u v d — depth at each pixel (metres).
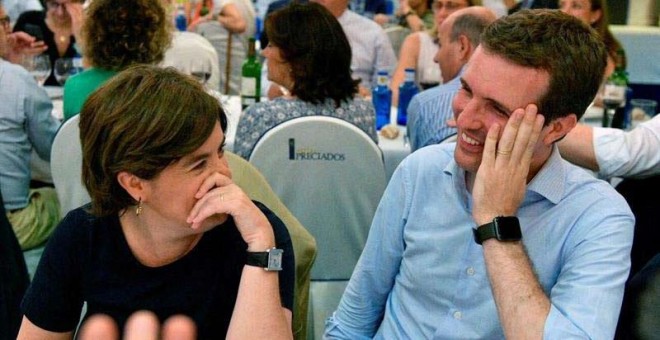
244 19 4.73
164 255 1.28
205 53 3.64
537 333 1.20
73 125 2.37
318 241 2.50
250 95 3.23
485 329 1.38
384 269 1.52
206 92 1.20
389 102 3.24
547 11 1.27
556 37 1.22
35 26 3.79
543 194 1.32
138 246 1.28
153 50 2.62
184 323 1.30
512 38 1.22
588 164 1.91
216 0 4.70
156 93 1.16
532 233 1.33
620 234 1.28
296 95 2.52
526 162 1.26
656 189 1.97
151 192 1.20
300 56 2.46
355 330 1.57
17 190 2.75
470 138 1.30
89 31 2.58
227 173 1.25
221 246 1.31
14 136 2.71
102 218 1.29
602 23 3.24
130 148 1.15
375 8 5.74
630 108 3.07
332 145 2.40
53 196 2.89
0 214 2.23
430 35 3.91
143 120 1.14
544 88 1.22
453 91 2.59
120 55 2.58
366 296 1.55
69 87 2.64
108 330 1.30
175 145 1.15
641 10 3.61
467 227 1.39
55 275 1.31
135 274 1.30
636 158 1.86
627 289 1.33
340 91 2.53
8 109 2.69
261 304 1.25
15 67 2.74
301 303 1.65
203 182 1.21
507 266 1.25
